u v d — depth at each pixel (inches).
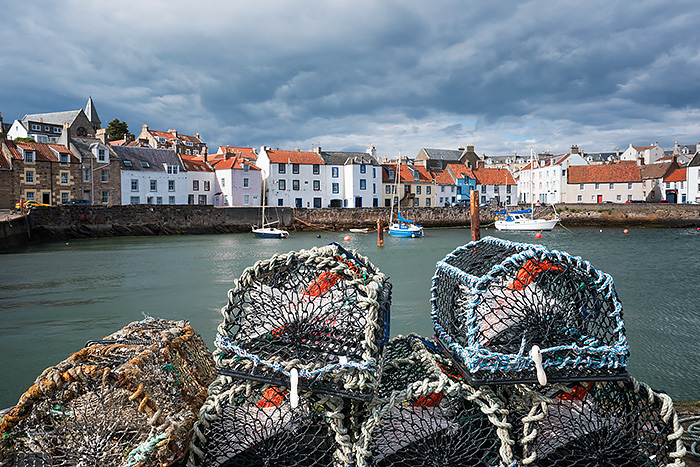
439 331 162.7
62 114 3110.2
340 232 2261.3
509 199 3179.1
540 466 126.0
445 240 1818.4
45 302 666.2
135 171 2102.6
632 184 2901.1
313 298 135.9
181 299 689.6
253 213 2192.4
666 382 365.4
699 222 2402.8
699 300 650.2
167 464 115.2
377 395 128.5
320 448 126.0
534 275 133.8
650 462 123.2
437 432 126.7
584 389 139.9
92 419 121.2
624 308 603.8
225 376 133.6
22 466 120.3
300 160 2541.8
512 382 122.5
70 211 1752.0
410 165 2972.4
